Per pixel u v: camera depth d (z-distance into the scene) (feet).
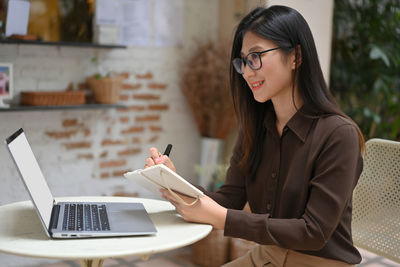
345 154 4.12
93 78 10.16
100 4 10.28
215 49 11.66
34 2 9.63
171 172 3.97
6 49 9.19
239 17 11.52
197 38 12.11
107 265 9.36
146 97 11.39
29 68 9.54
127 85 11.04
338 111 4.41
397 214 4.95
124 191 11.21
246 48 4.45
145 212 4.63
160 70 11.55
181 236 3.95
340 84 12.26
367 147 5.32
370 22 11.89
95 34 10.38
